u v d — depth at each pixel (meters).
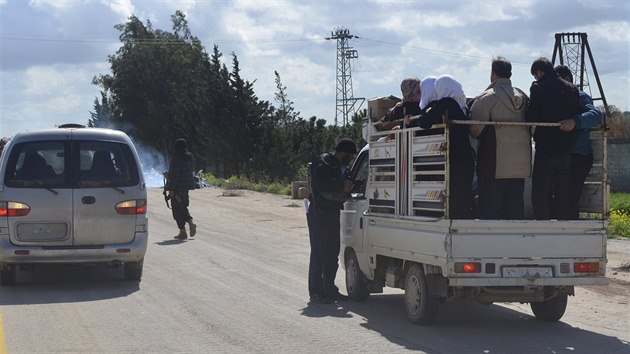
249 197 40.34
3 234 14.52
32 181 14.68
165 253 19.86
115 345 10.58
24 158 14.78
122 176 15.18
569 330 11.85
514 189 11.69
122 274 16.67
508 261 10.88
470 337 11.25
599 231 11.25
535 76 11.87
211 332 11.39
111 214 14.98
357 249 13.77
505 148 11.51
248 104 70.44
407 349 10.47
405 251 11.95
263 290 14.91
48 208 14.65
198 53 107.44
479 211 11.77
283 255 19.70
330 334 11.34
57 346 10.50
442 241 10.84
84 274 16.70
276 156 61.28
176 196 22.64
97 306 13.25
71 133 15.09
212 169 73.44
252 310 13.03
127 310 12.93
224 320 12.20
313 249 13.86
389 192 12.62
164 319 12.24
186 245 21.45
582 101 11.88
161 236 23.59
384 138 13.03
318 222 13.77
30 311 12.83
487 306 13.80
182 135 86.69
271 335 11.23
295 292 14.77
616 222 25.88
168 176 22.73
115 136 15.38
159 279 16.03
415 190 11.77
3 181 14.62
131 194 15.14
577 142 11.88
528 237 10.94
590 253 11.20
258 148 66.06
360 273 13.84
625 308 13.74
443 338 11.16
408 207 11.96
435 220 10.97
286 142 62.31
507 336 11.36
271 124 65.25
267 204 35.75
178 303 13.56
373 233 13.09
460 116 11.32
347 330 11.61
